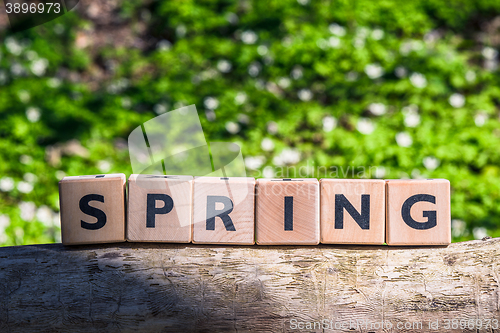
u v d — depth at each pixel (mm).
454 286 764
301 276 767
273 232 763
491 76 1252
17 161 1082
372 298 766
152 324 767
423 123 1108
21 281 764
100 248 767
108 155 1123
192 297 767
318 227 763
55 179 1044
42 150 1123
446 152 1023
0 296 764
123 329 767
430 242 761
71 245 767
